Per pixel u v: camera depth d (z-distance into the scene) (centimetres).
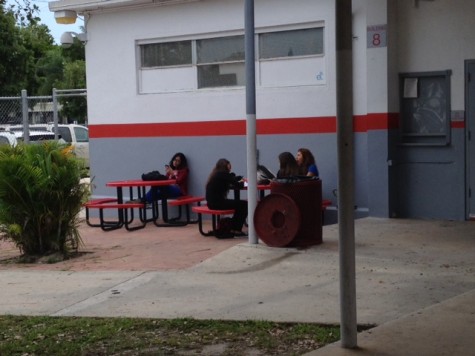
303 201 972
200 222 1166
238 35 1338
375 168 1196
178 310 714
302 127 1265
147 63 1438
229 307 715
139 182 1284
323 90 1241
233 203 1134
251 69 970
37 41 1530
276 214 978
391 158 1189
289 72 1279
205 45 1375
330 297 735
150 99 1428
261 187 1168
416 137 1191
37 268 978
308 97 1255
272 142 1294
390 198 1194
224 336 628
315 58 1252
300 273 847
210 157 1373
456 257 901
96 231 1289
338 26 541
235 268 888
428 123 1183
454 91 1155
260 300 736
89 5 1430
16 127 2030
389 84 1177
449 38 1153
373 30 1176
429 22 1166
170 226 1311
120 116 1464
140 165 1452
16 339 647
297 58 1268
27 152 1035
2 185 1003
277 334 628
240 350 591
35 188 1012
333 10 1219
